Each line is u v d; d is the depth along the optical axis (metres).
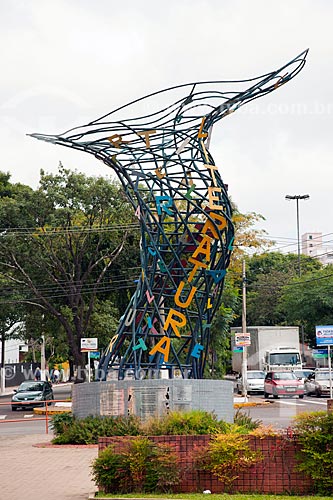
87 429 26.08
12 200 55.38
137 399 25.77
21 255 56.25
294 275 98.25
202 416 19.81
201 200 26.97
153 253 26.64
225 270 26.97
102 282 60.84
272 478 15.71
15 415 44.47
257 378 60.97
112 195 55.72
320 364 78.06
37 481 18.66
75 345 56.91
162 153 26.83
